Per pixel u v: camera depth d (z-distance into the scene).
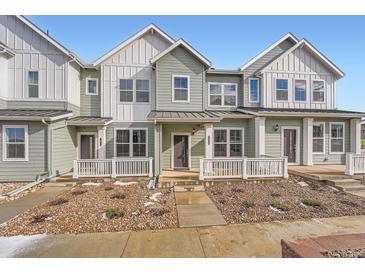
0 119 9.18
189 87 11.94
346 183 8.40
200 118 9.83
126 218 5.46
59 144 10.35
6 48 10.25
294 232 4.69
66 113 10.21
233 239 4.38
